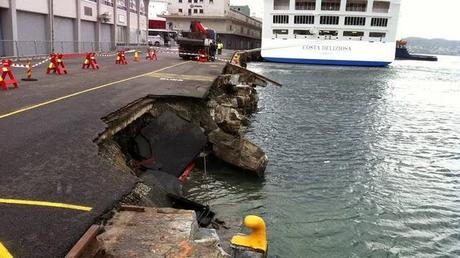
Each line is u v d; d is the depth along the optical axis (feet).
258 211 34.40
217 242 17.26
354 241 30.48
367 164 50.52
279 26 230.27
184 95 47.73
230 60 143.74
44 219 17.34
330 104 98.84
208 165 43.86
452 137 69.00
